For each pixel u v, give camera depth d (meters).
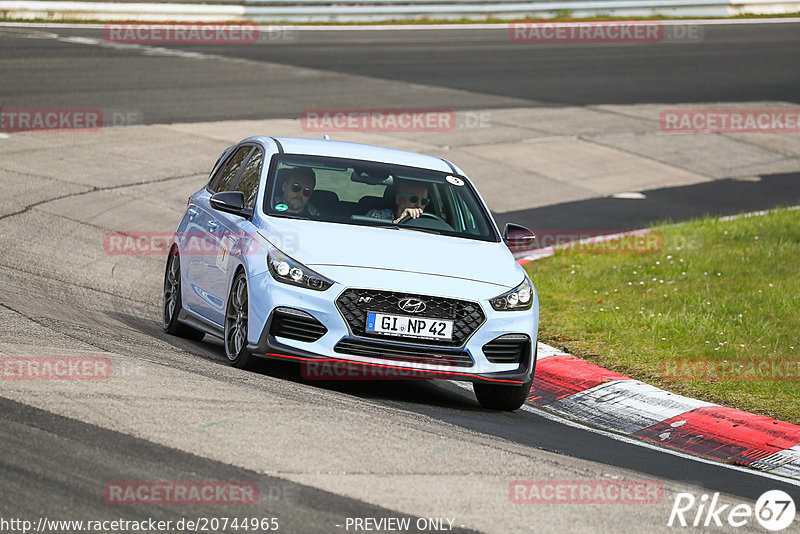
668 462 25.42
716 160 81.12
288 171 31.06
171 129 73.69
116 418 21.14
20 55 96.31
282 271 27.23
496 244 30.84
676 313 40.12
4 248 43.66
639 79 105.69
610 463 24.12
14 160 61.62
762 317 39.44
